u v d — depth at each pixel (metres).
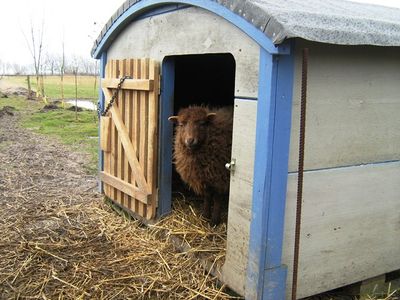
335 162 3.61
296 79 3.24
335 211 3.69
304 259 3.60
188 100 6.40
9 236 4.98
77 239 4.95
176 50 4.36
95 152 9.84
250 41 3.30
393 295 4.16
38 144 10.59
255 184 3.32
